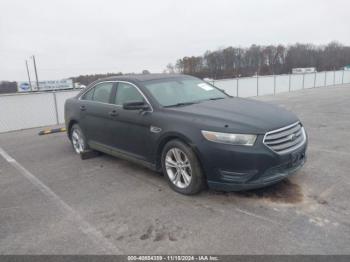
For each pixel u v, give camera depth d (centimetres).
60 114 1191
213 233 297
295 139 369
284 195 371
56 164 568
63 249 286
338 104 1334
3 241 305
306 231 290
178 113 390
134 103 419
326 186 393
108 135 507
